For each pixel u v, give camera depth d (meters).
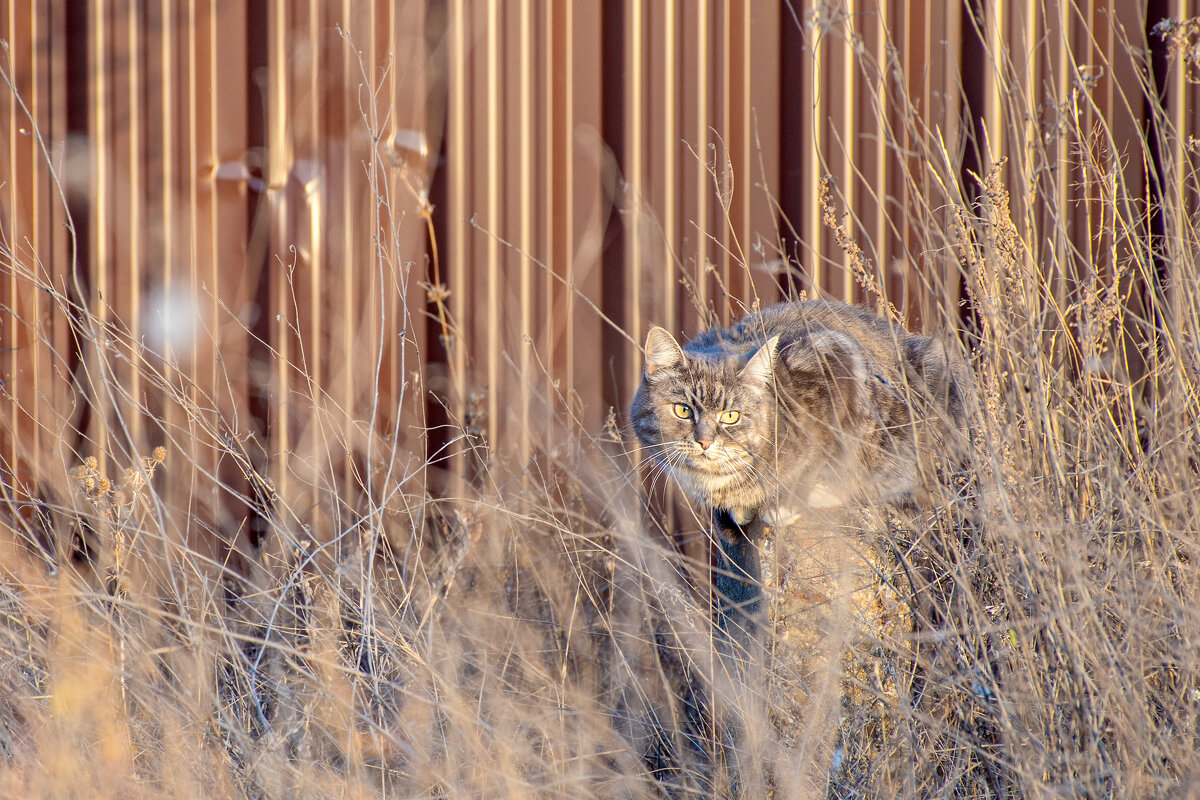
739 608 10.97
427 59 16.81
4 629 9.82
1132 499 9.18
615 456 15.41
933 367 13.74
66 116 17.02
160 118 16.97
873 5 16.14
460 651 11.09
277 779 8.84
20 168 16.98
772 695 10.16
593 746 10.35
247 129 16.92
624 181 16.88
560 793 9.31
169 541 10.92
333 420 14.25
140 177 17.00
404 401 16.77
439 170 16.92
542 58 16.88
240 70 16.89
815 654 10.69
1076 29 16.03
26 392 16.62
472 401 16.06
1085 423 9.97
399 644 10.66
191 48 16.89
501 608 12.48
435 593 11.48
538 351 17.05
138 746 9.62
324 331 16.92
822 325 14.66
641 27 16.69
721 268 16.86
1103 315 11.40
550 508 13.89
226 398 16.89
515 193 16.98
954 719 9.83
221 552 15.85
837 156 16.50
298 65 16.78
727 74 16.67
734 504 14.49
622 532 12.34
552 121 16.92
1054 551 8.70
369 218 16.84
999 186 11.98
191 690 9.76
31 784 8.69
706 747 10.71
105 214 17.00
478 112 16.89
